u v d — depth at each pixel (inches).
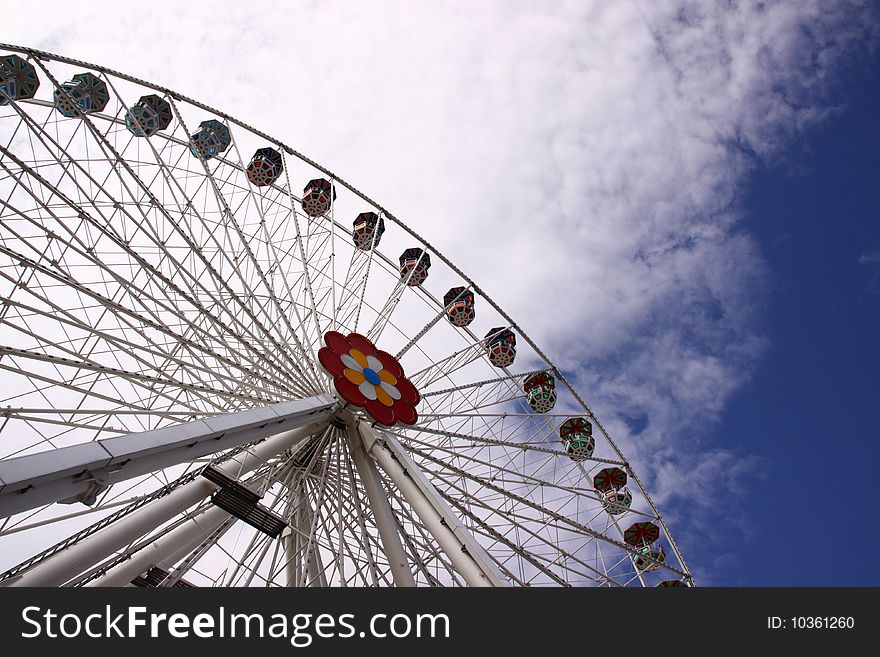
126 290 748.0
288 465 869.2
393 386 903.7
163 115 1029.2
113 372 682.8
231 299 813.9
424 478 767.1
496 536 789.2
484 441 956.0
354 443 863.1
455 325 1165.7
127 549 713.6
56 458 398.0
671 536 1117.1
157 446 472.1
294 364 848.9
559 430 1179.9
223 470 723.4
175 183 888.9
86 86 940.0
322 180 1176.8
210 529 758.5
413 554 808.9
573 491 1042.1
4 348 624.1
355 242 1167.6
